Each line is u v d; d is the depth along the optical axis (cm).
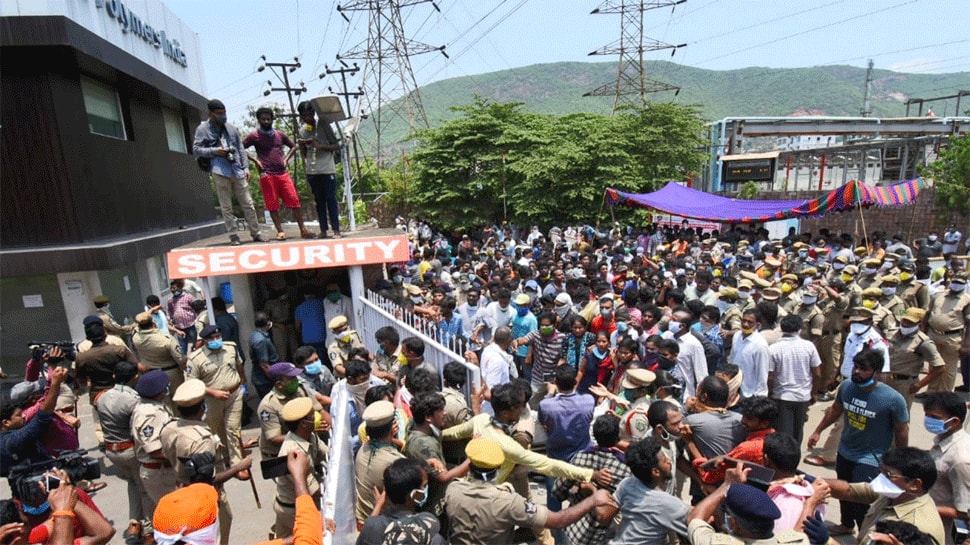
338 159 1095
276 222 902
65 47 990
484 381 620
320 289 956
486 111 3191
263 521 577
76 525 337
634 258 1299
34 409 547
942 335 802
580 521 398
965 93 4203
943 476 413
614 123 2991
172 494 298
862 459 482
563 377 492
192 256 814
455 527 359
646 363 647
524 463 418
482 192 3081
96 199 1130
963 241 2286
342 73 2745
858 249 1434
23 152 1012
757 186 4138
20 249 1027
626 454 360
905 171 3275
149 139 1461
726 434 435
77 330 1108
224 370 658
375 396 469
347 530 397
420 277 1305
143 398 489
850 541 502
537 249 1911
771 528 297
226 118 851
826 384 856
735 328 791
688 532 324
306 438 436
